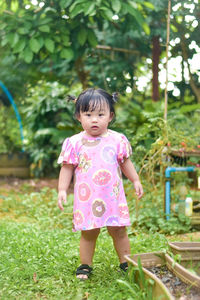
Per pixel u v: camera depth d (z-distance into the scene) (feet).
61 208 9.29
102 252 10.98
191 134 20.26
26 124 30.45
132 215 15.83
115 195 9.25
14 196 22.48
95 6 17.22
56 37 19.02
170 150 15.55
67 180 9.53
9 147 32.17
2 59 27.91
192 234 14.56
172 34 16.29
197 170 15.76
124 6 17.92
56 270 9.76
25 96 30.19
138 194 9.68
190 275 7.65
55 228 15.38
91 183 9.18
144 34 24.88
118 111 26.00
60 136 25.45
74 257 10.71
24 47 18.93
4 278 9.20
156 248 11.27
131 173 9.81
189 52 16.28
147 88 25.53
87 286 8.79
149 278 7.72
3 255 10.75
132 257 8.75
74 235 13.51
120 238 9.56
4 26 18.92
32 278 9.33
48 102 26.66
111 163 9.32
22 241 12.05
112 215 9.17
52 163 30.45
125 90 22.18
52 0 19.22
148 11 20.52
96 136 9.53
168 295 6.68
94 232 9.41
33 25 18.99
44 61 25.25
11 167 30.58
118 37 28.12
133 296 7.91
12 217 17.67
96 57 26.45
